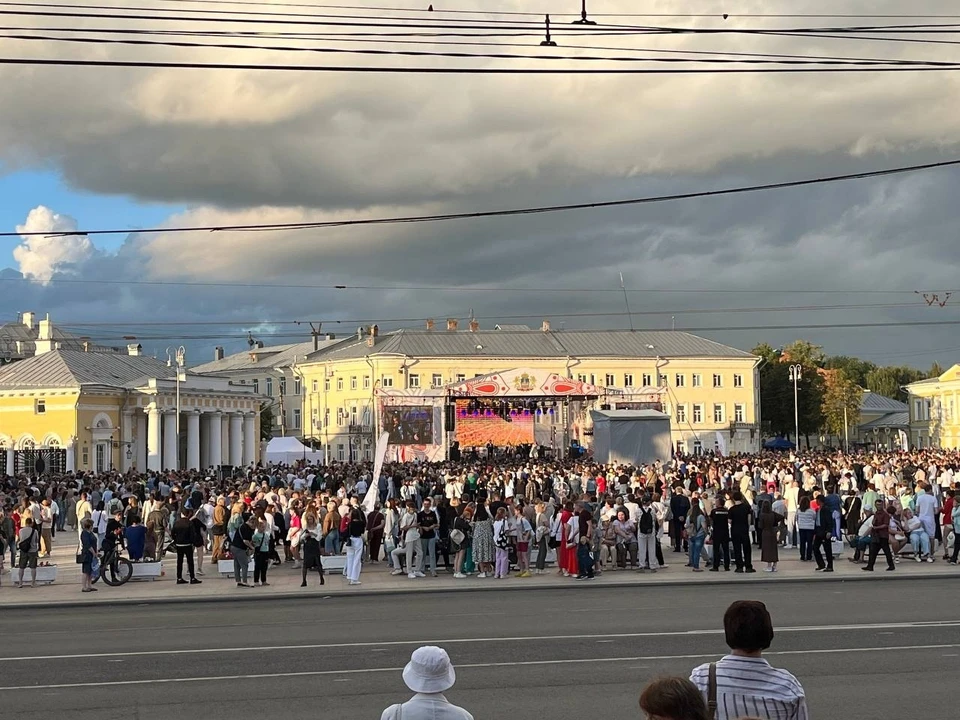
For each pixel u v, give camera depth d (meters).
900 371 164.25
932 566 26.72
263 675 13.16
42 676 13.34
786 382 113.88
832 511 27.12
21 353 111.88
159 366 88.62
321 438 107.06
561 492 37.06
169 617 19.83
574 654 14.35
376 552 30.09
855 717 10.62
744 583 24.19
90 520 24.92
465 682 12.47
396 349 99.94
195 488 35.31
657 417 61.25
